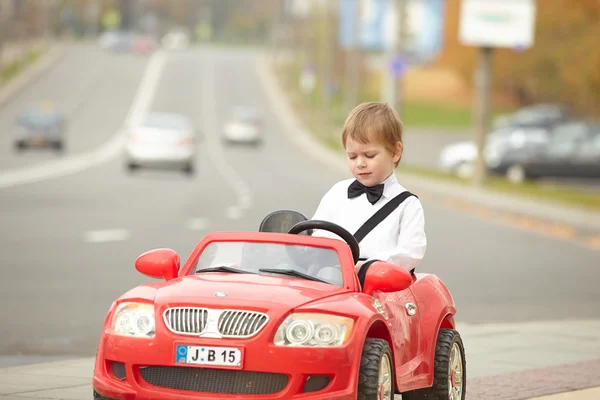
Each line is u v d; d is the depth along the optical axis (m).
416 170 93.88
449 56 179.00
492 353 19.30
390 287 11.31
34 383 15.34
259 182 74.12
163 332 10.60
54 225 41.47
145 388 10.66
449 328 13.40
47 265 30.42
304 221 12.21
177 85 198.88
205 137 143.75
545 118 120.00
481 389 15.55
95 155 103.25
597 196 69.75
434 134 159.25
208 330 10.52
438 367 12.66
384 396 11.15
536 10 142.38
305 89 181.62
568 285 30.97
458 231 47.22
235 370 10.51
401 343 11.78
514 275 32.72
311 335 10.54
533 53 158.12
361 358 10.76
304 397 10.44
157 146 78.25
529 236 46.62
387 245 12.24
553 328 22.73
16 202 51.38
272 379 10.50
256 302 10.63
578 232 50.06
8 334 20.58
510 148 83.31
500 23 76.88
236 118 134.50
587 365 18.03
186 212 48.41
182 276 11.77
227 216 46.66
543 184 82.56
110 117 156.62
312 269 11.71
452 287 29.48
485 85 76.56
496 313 25.19
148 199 55.69
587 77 89.00
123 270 29.59
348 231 11.99
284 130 160.38
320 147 136.88
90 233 38.94
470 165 92.12
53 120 102.31
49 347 19.36
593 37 84.38
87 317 22.58
